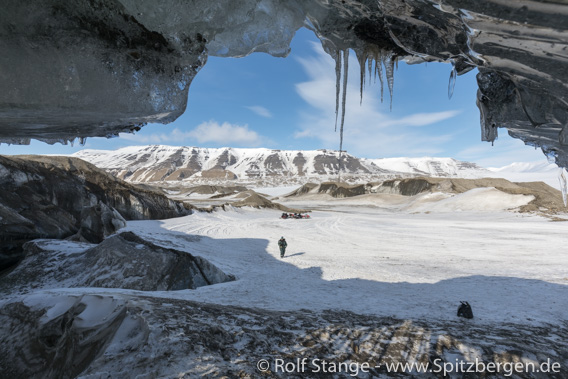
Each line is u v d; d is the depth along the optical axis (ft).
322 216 138.62
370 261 51.80
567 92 7.57
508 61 7.61
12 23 6.03
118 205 87.15
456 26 7.54
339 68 11.67
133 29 7.25
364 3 8.42
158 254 36.91
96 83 7.06
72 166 88.58
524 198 144.15
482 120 12.45
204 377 13.10
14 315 22.45
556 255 55.57
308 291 34.32
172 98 8.51
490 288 35.42
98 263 37.06
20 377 18.47
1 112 6.95
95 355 16.05
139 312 18.19
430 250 62.44
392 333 20.36
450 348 18.31
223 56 9.69
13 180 63.62
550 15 5.70
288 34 9.83
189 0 7.43
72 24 6.57
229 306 25.26
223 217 114.83
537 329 22.79
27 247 45.11
